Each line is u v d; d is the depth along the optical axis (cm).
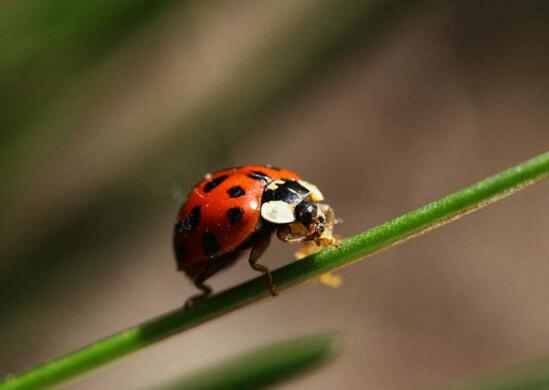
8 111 7
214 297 6
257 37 9
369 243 5
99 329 13
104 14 7
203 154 8
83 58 7
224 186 6
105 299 13
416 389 13
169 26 7
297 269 5
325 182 14
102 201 8
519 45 15
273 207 6
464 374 13
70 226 8
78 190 8
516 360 13
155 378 13
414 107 15
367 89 15
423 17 15
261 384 6
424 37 15
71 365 6
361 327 13
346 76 8
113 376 13
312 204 6
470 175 15
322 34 7
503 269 14
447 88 15
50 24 7
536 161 5
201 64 9
